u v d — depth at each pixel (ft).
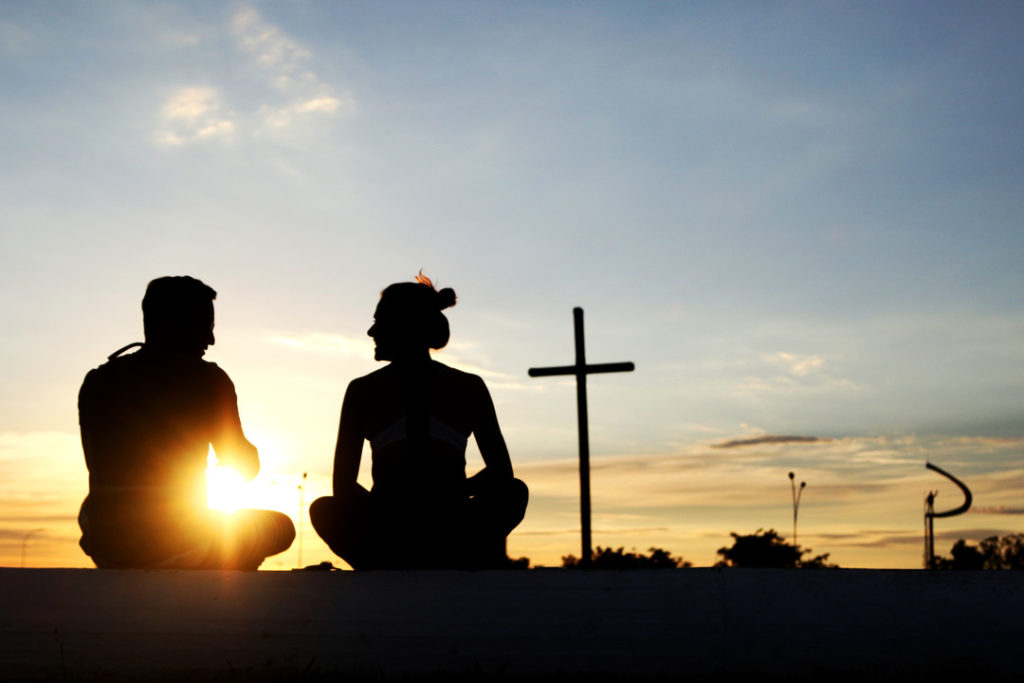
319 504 12.40
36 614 10.82
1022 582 9.92
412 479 12.06
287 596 10.61
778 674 9.92
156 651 10.62
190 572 10.88
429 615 10.35
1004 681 9.66
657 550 207.31
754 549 236.84
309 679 10.29
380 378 12.50
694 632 10.00
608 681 10.04
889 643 9.84
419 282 13.39
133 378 12.76
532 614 10.23
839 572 10.19
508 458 12.87
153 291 13.33
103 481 12.62
